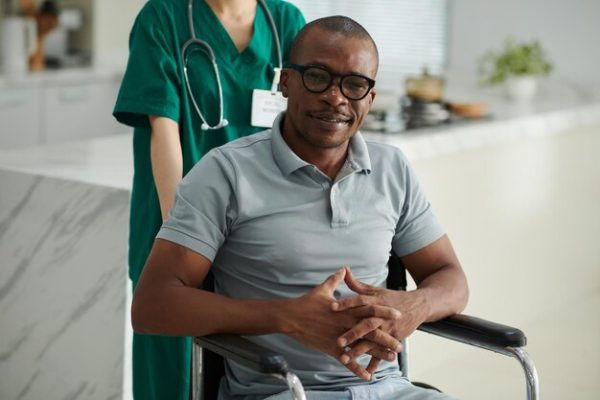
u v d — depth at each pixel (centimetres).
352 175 213
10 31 555
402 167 221
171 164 248
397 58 596
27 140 541
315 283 208
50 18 576
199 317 193
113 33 616
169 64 253
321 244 208
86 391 313
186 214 203
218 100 260
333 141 205
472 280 418
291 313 194
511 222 439
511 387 391
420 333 382
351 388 206
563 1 536
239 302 195
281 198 208
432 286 214
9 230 323
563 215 479
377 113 404
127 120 256
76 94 566
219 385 218
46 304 318
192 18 259
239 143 213
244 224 207
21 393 329
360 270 212
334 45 202
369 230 212
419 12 584
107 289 304
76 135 571
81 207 305
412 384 225
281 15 273
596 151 499
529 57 518
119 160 341
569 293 492
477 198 414
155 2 258
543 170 459
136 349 264
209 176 205
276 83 268
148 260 203
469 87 566
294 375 180
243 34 265
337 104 202
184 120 258
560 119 461
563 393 392
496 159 422
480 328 208
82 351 312
